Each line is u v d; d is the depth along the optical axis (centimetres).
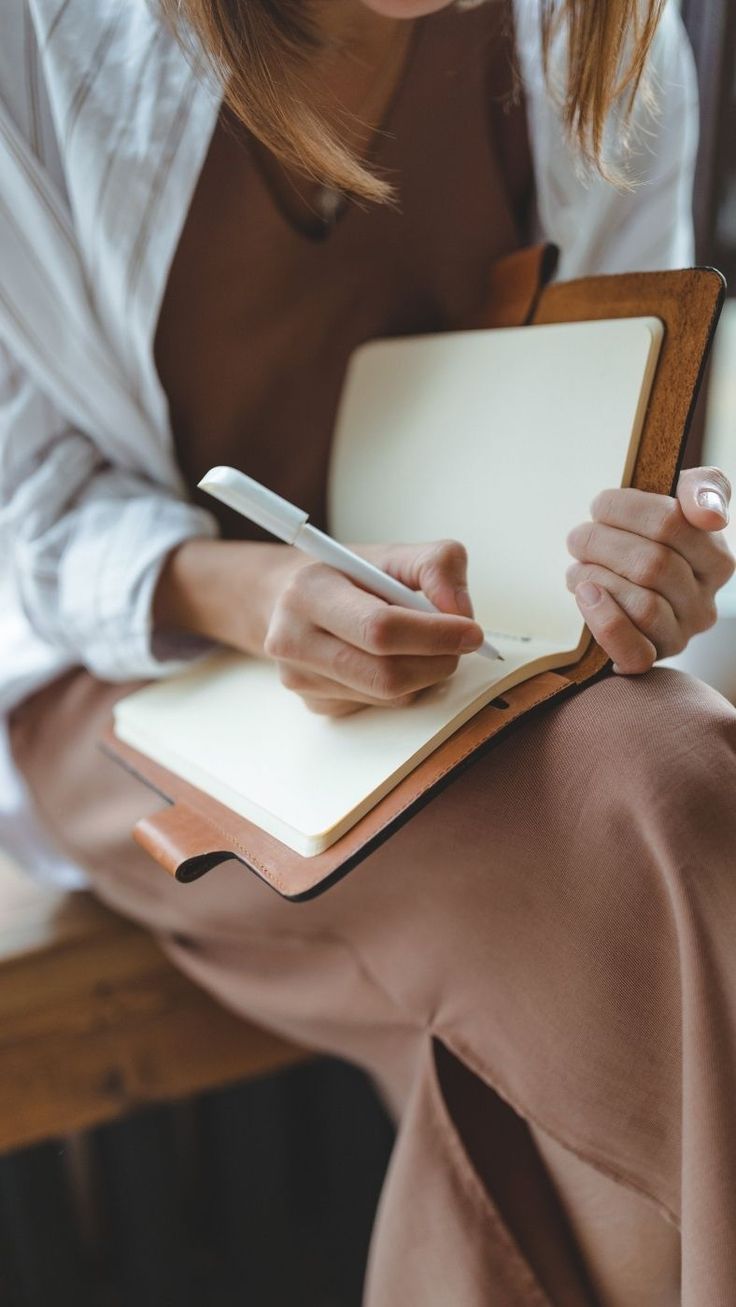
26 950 69
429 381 62
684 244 73
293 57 50
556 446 53
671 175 69
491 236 70
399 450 63
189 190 58
